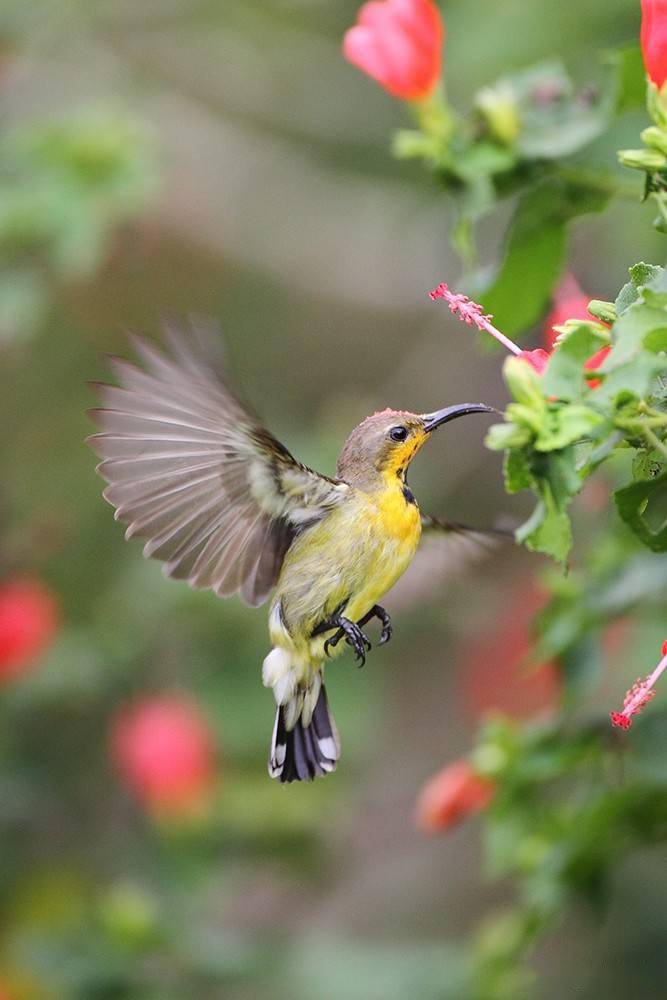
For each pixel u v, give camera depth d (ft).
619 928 39.42
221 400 20.22
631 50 24.18
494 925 32.12
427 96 24.56
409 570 25.52
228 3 44.45
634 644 34.37
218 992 36.11
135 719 38.40
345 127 46.01
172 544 21.48
